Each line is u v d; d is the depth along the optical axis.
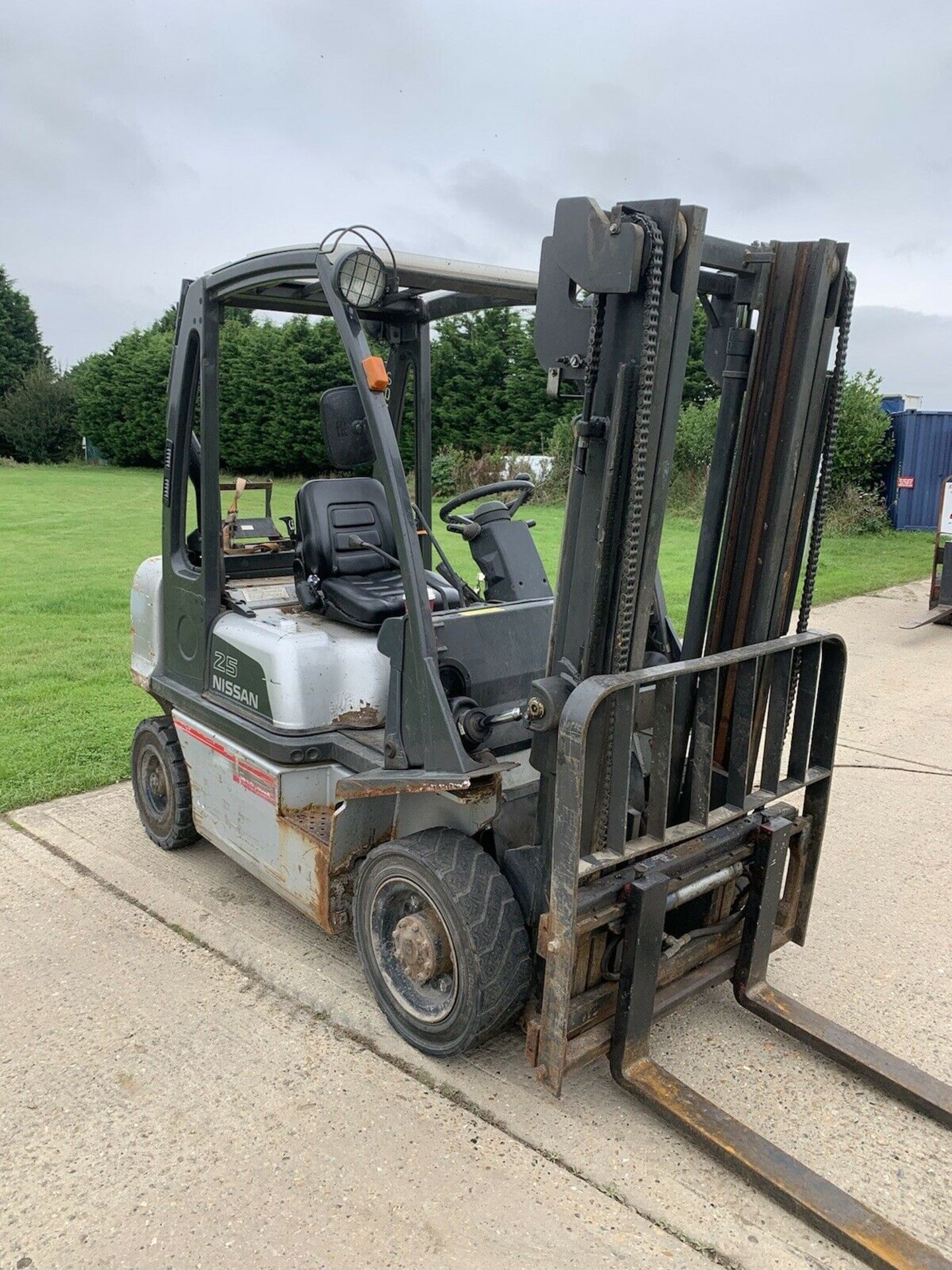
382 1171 2.42
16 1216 2.28
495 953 2.59
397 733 2.80
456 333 21.61
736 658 2.59
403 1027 2.89
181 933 3.53
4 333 41.59
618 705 2.41
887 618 9.29
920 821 4.73
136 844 4.28
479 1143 2.52
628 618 2.40
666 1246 2.22
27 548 13.64
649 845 2.53
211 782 3.63
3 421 36.50
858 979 3.37
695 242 2.24
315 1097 2.69
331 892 3.06
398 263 2.97
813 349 2.55
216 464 3.50
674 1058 2.92
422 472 4.00
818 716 3.03
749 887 2.98
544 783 2.55
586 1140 2.54
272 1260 2.16
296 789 3.21
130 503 20.61
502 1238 2.23
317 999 3.13
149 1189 2.36
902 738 5.95
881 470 16.33
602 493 2.36
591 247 2.25
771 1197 2.34
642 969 2.54
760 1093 2.78
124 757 5.30
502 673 3.03
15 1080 2.74
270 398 21.86
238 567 3.91
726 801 2.84
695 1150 2.52
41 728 5.73
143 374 32.16
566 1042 2.48
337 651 3.23
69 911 3.69
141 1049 2.88
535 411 21.42
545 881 2.60
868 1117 2.70
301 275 2.88
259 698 3.26
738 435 2.72
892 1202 2.41
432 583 3.59
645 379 2.22
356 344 2.65
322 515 3.54
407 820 3.05
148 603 4.04
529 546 3.70
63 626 8.62
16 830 4.41
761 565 2.72
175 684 3.84
